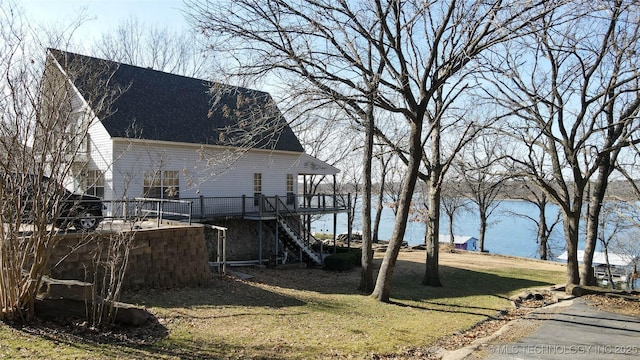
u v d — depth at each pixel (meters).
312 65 11.22
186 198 18.48
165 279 10.91
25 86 6.45
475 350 8.06
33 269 6.37
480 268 22.98
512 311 12.94
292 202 24.31
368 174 15.96
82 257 9.34
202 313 8.89
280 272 18.50
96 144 17.48
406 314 11.59
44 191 6.76
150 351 6.14
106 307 6.96
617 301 13.84
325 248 24.06
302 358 6.79
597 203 16.42
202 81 23.19
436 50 12.78
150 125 18.53
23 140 6.24
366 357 7.21
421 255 27.83
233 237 20.72
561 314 11.84
